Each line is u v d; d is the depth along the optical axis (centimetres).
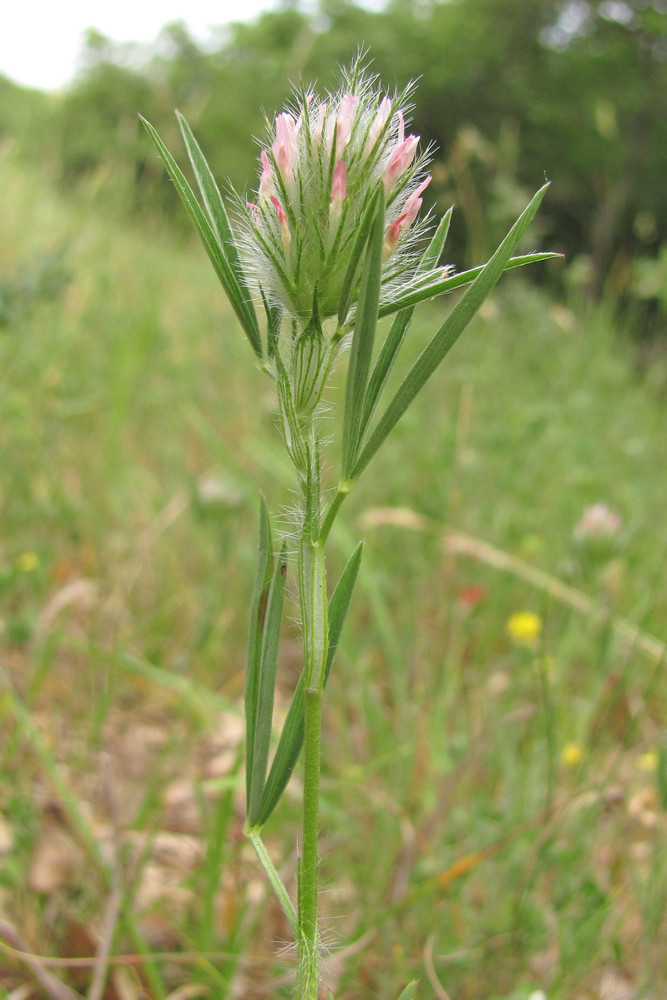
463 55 330
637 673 40
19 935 24
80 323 59
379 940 27
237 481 42
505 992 26
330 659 17
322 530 16
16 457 46
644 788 34
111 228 82
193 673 39
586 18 344
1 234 79
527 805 31
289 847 29
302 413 15
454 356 70
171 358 63
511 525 48
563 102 327
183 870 29
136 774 33
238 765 24
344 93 15
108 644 39
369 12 374
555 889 27
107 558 44
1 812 29
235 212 16
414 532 49
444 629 40
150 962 23
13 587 38
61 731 34
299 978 16
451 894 27
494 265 15
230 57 353
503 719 33
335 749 36
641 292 85
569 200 304
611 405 75
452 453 51
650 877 27
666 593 47
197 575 46
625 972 27
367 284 15
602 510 39
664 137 315
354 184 15
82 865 27
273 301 16
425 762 32
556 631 44
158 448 56
